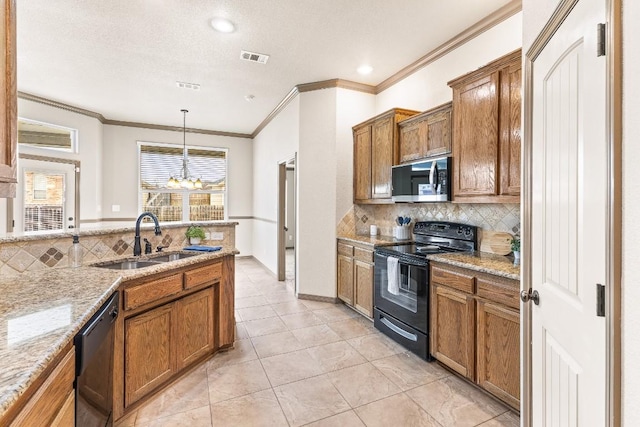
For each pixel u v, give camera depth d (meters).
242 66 3.62
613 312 0.81
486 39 2.73
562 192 1.14
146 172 6.23
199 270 2.39
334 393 2.12
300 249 4.23
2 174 1.11
